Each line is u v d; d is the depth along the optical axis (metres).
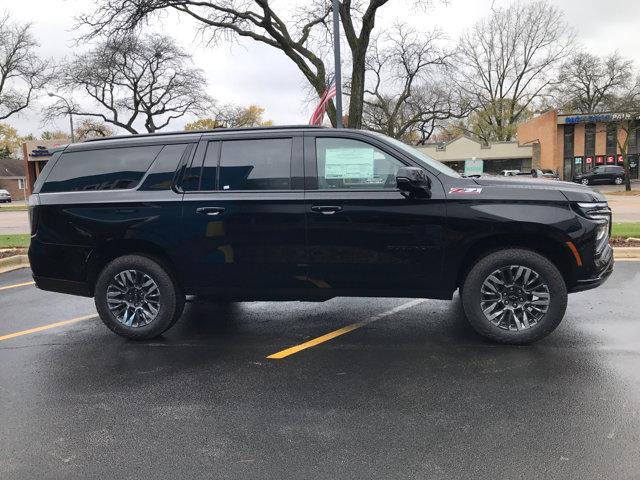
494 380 4.03
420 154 4.97
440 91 48.12
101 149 5.34
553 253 4.81
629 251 9.35
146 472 2.90
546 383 3.94
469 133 62.91
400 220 4.69
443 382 4.02
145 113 42.12
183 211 5.01
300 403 3.73
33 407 3.78
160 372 4.41
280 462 2.96
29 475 2.90
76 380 4.27
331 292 4.95
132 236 5.12
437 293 4.80
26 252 10.97
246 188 4.95
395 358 4.59
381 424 3.38
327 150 4.86
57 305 6.89
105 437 3.31
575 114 44.84
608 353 4.54
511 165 47.94
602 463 2.86
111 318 5.27
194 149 5.11
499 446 3.06
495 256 4.68
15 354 4.95
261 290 5.05
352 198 4.73
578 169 46.12
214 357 4.76
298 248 4.86
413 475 2.79
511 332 4.75
